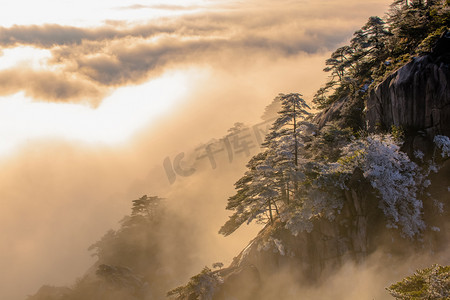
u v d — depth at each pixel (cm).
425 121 4819
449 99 4634
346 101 6262
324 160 5088
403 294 2916
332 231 4631
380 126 5259
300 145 4809
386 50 6644
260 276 4925
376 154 4519
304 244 4747
